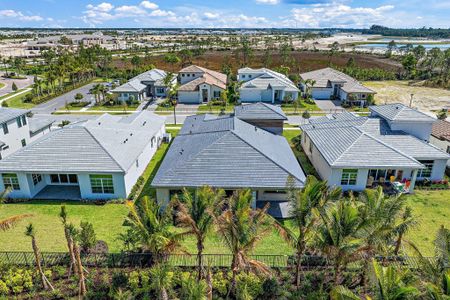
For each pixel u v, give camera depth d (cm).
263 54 14962
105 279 2044
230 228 1666
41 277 1973
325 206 1778
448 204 3008
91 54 11600
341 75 7994
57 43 19938
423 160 3403
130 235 2117
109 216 2778
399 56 15025
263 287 1936
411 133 3738
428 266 1614
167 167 2975
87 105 6856
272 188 2734
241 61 12850
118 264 2181
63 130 3291
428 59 11875
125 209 2892
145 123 4247
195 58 13638
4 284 1975
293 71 11319
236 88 7438
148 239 1775
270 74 7838
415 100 7556
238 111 4347
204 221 1784
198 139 3391
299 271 2088
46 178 3294
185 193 1964
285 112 6384
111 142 3303
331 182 3197
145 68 10138
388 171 3284
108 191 3053
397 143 3488
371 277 1494
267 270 1744
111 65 11856
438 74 10288
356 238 1681
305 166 3853
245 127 3597
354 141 3328
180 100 7181
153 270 1923
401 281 1454
